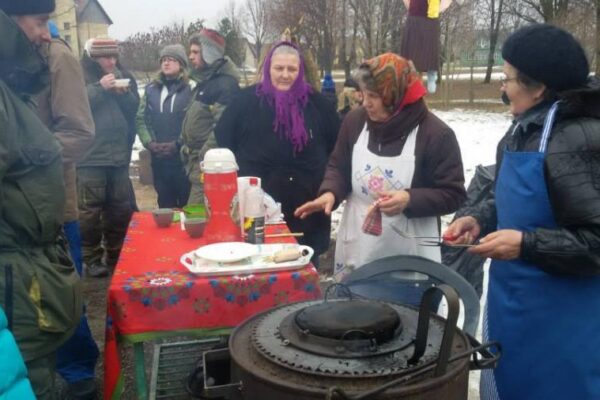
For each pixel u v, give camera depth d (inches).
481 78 1226.6
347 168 110.7
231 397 61.2
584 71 69.2
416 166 101.4
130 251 97.7
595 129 66.3
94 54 187.9
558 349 71.8
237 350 62.0
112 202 194.5
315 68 155.9
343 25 809.5
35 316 72.0
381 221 102.0
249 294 83.3
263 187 137.1
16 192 70.6
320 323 60.3
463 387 59.5
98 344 145.5
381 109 101.5
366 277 86.4
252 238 96.6
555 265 68.1
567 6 723.4
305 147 137.0
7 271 69.7
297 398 53.4
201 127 180.4
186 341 128.3
